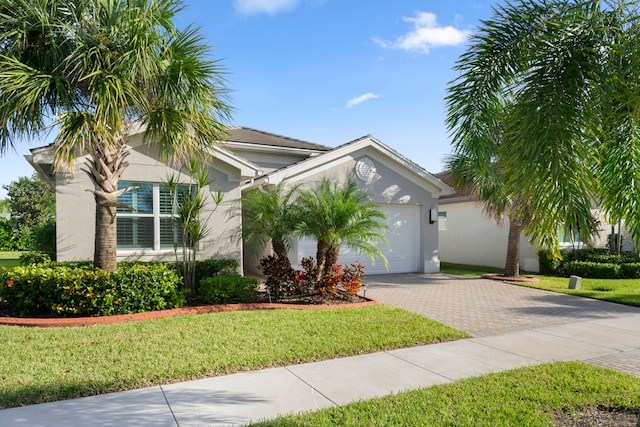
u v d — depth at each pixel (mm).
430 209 16719
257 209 10570
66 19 7812
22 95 7047
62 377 5145
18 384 4922
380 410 4387
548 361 6176
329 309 9164
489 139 5156
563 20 4477
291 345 6527
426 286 13359
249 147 16500
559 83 4277
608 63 4277
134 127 10141
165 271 8945
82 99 8391
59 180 10672
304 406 4578
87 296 7945
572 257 17625
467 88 5223
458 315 9234
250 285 9867
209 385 5129
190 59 8242
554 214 4242
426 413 4324
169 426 4102
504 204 13930
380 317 8445
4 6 7328
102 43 7695
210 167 12164
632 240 4398
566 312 9648
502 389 4973
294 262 14000
